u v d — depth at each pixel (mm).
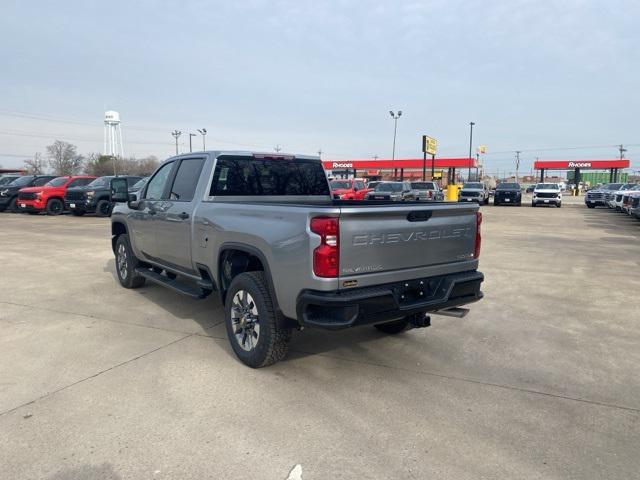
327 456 3086
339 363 4633
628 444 3264
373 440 3273
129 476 2873
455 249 4547
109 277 8422
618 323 5910
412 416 3605
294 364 4586
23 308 6441
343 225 3738
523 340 5309
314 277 3742
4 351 4855
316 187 6234
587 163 61094
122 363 4555
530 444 3248
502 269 9391
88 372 4340
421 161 61188
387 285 4051
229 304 4695
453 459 3068
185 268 5742
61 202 22594
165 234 5945
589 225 19250
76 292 7328
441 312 4637
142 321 5891
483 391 4043
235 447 3174
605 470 2973
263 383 4148
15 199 24266
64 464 2980
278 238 4020
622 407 3777
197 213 5219
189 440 3252
